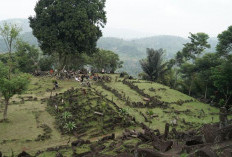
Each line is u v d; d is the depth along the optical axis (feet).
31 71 261.85
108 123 116.57
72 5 198.18
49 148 86.58
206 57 205.16
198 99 187.42
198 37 253.65
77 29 193.26
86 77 192.24
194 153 48.21
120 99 149.59
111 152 74.59
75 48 198.49
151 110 131.34
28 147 92.99
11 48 128.47
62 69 217.56
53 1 203.41
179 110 147.64
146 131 97.04
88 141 92.94
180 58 265.34
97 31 207.10
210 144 58.44
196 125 122.31
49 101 144.56
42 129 109.29
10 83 110.93
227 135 60.80
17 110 129.90
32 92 162.30
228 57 168.04
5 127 108.06
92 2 209.67
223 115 70.28
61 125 112.88
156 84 200.13
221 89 165.58
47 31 193.88
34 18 210.38
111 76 215.92
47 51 203.21
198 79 208.13
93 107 128.26
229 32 173.68
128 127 115.75
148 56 235.20
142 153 53.36
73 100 137.28
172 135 94.38
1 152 82.94
